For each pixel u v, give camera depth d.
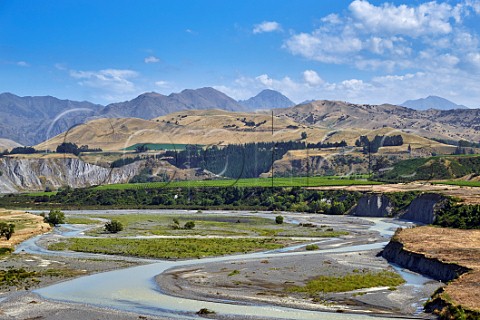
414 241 105.19
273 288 77.88
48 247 121.19
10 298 72.19
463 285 70.56
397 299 70.75
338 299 71.00
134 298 72.25
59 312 65.31
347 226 174.88
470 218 126.50
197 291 76.06
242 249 119.75
